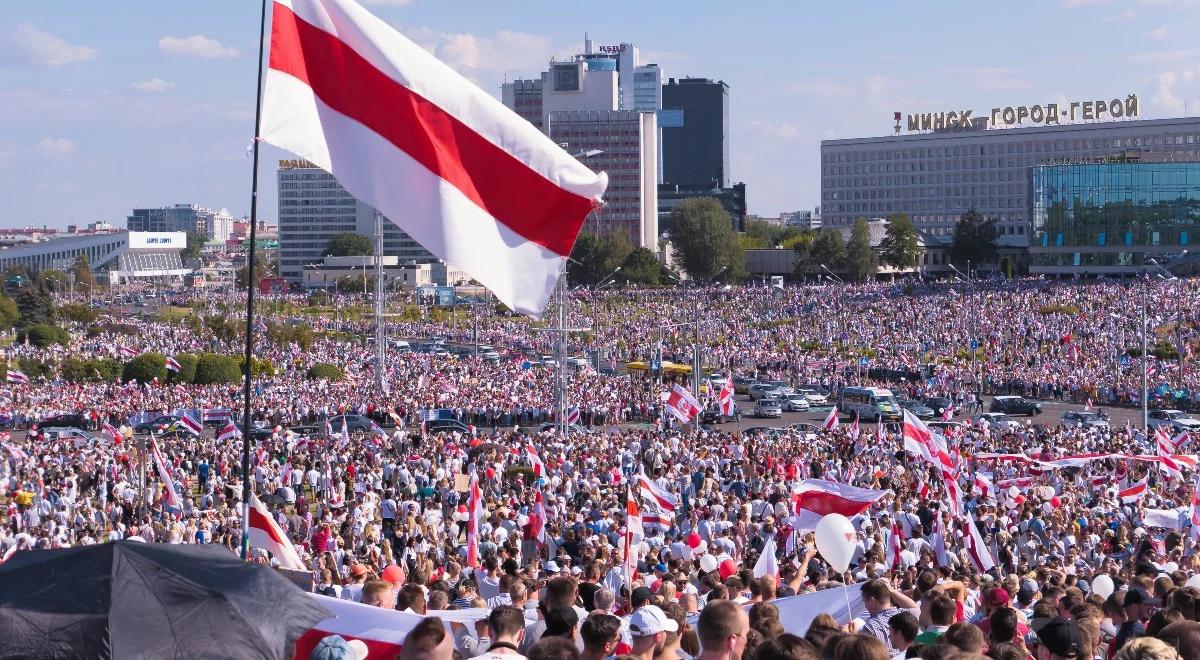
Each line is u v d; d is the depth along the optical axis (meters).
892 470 49.47
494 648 11.57
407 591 15.34
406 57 15.27
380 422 88.44
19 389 102.50
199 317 191.12
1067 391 105.94
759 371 125.50
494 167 15.30
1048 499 40.53
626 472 52.78
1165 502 41.31
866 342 138.25
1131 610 15.55
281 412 88.75
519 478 50.78
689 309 179.25
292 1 15.20
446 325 187.62
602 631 11.23
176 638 9.39
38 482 49.41
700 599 19.47
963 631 11.23
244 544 15.88
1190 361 116.12
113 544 10.05
